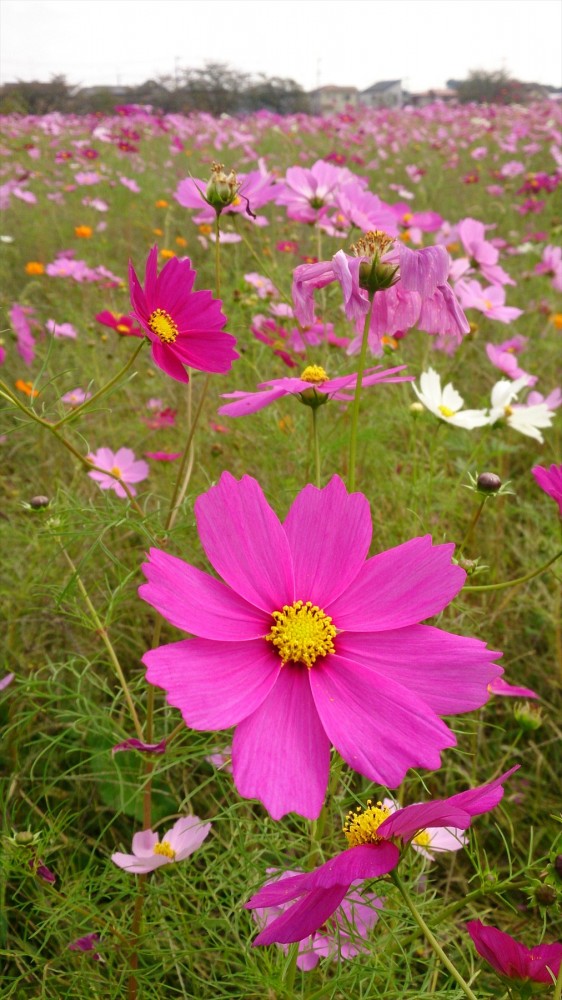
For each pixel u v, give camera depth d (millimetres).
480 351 865
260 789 179
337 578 229
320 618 215
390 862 183
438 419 479
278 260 983
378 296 291
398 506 546
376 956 269
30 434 700
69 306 891
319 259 624
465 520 585
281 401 630
